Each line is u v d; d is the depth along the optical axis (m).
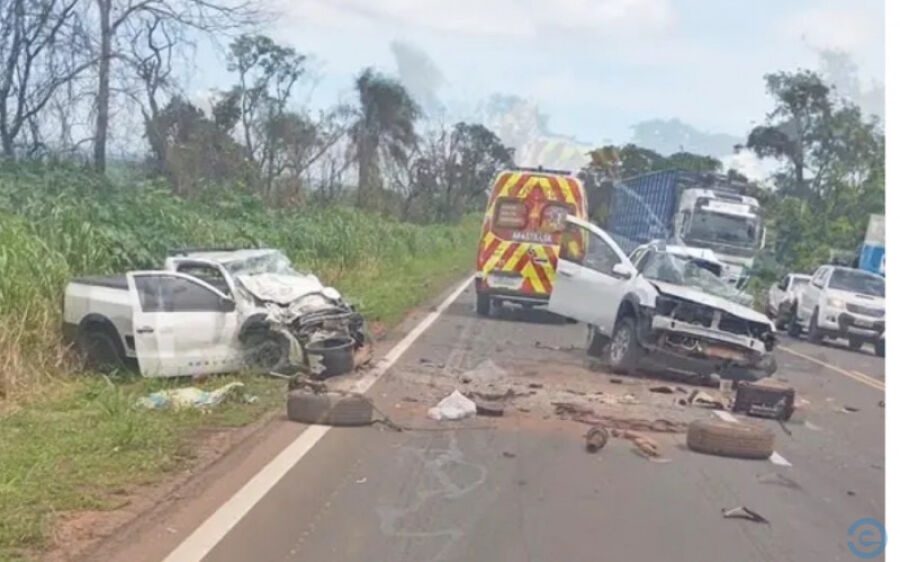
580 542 7.63
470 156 63.66
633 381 15.93
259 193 34.16
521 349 19.16
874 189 39.19
